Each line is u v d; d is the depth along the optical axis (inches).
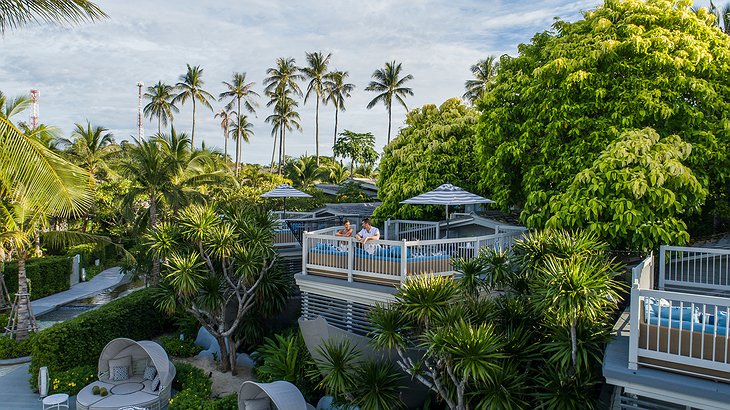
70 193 402.0
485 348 309.6
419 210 780.6
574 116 507.8
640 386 256.1
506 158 570.3
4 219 647.1
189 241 560.4
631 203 418.9
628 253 526.9
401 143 905.5
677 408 257.0
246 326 606.2
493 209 783.1
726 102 477.7
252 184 1690.5
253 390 433.1
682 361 251.1
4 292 896.9
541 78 538.3
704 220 608.1
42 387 488.4
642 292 260.5
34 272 972.6
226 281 574.6
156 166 894.4
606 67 509.7
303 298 530.6
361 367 410.9
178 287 508.7
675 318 281.3
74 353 545.3
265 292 575.2
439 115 893.2
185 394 465.4
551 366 337.1
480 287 391.5
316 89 2421.3
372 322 377.1
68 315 871.7
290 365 497.4
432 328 354.3
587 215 433.1
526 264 356.2
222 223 559.2
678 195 435.8
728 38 516.7
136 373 527.8
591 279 289.3
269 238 566.9
